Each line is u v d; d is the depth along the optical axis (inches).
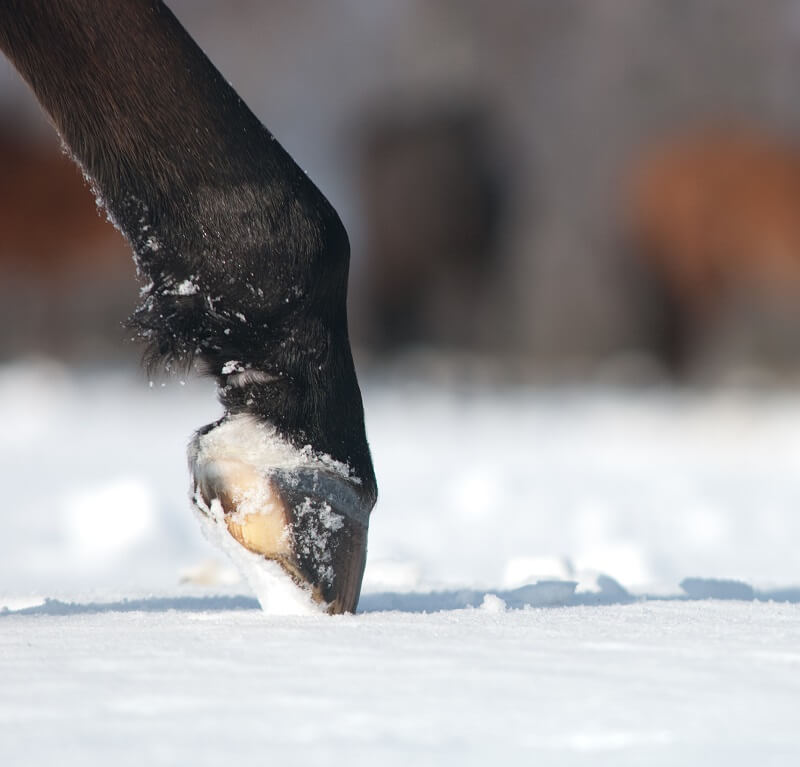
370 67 3255.4
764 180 3102.9
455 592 422.3
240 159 299.7
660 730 195.8
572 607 345.4
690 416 1925.4
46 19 286.5
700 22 3189.0
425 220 3176.7
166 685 225.6
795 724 200.1
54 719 200.7
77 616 318.0
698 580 477.4
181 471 1210.6
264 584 317.1
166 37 293.7
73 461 1309.1
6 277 2888.8
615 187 3189.0
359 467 317.7
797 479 1216.8
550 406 2145.7
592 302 3090.6
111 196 299.9
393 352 3117.6
